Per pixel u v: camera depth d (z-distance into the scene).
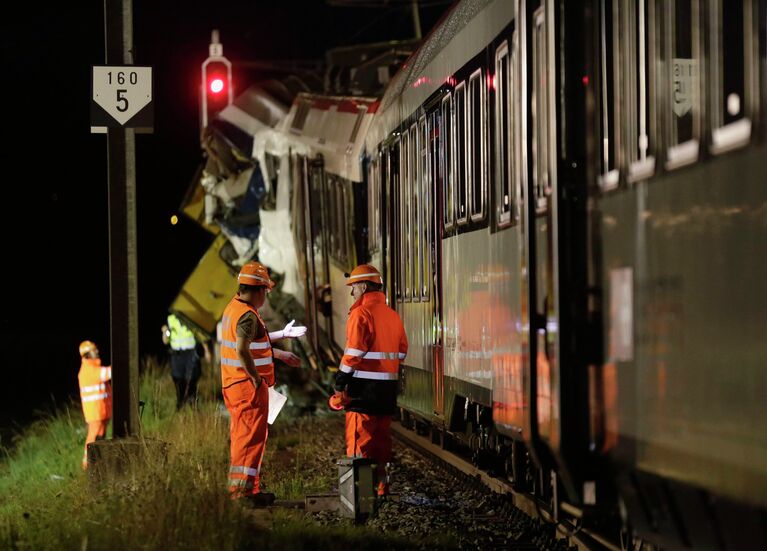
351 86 38.81
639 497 11.63
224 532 16.84
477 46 18.59
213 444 29.11
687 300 10.36
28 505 23.58
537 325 13.30
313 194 37.78
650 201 11.20
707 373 9.95
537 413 13.20
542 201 13.34
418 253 23.86
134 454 22.14
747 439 9.30
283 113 43.53
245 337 20.53
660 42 11.35
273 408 21.53
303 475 25.92
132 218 24.02
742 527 9.51
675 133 11.01
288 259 41.44
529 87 13.81
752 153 9.29
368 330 20.88
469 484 23.58
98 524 17.19
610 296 12.02
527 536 18.39
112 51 24.14
